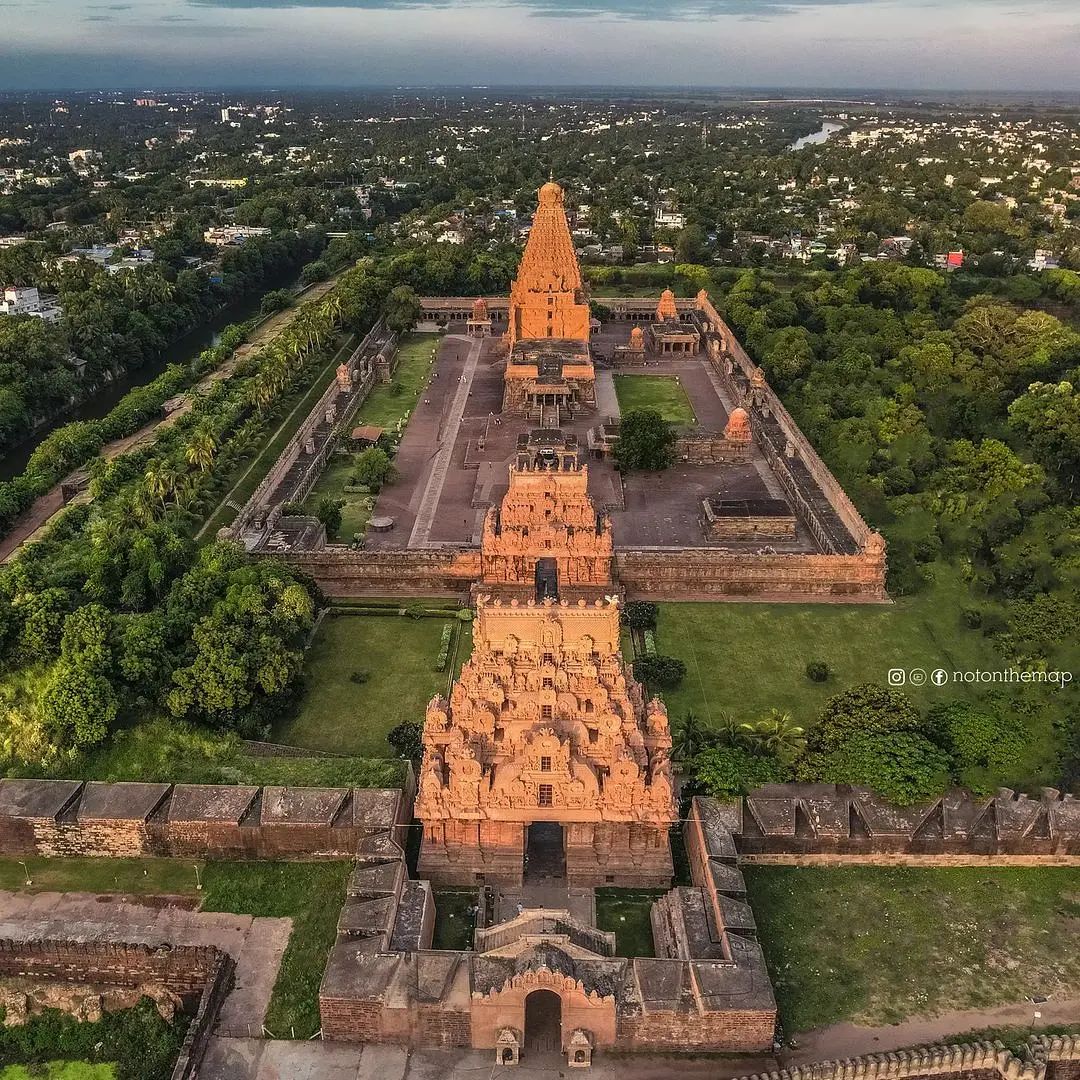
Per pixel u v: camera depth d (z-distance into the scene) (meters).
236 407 149.12
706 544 118.88
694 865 67.31
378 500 131.88
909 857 68.56
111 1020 60.00
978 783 69.56
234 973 59.97
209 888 66.75
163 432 144.25
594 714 65.56
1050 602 94.50
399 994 54.50
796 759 72.56
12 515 124.44
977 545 115.06
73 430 144.50
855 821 68.44
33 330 174.00
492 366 190.75
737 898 61.88
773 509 121.44
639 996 54.56
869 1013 57.66
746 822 68.19
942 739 72.94
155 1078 56.44
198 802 68.62
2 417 151.50
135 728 80.00
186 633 87.44
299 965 60.56
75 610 89.19
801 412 156.12
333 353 189.38
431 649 96.38
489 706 65.56
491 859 66.81
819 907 65.31
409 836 71.62
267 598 91.00
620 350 192.38
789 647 97.12
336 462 145.38
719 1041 55.03
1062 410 138.38
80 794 70.88
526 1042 56.09
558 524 102.00
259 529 116.44
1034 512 122.31
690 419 161.12
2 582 90.12
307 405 161.75
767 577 106.38
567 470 102.44
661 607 104.62
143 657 82.25
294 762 75.44
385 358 187.62
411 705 87.56
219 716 81.44
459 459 146.00
